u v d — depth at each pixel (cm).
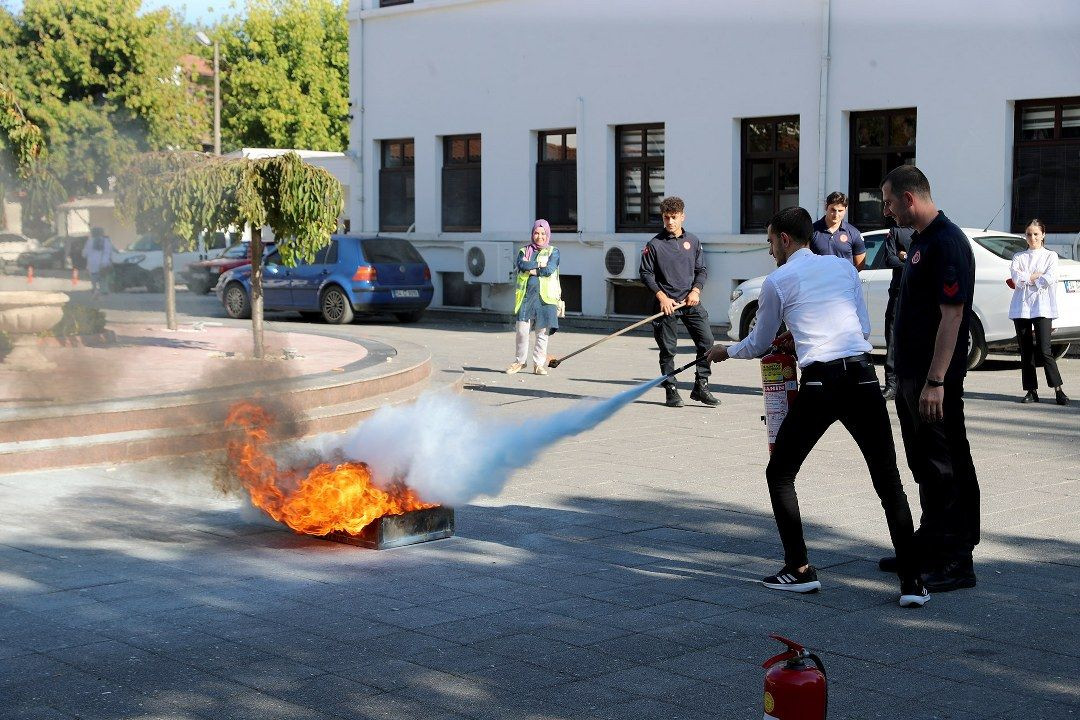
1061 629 528
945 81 1844
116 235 4131
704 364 1215
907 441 594
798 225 591
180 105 3988
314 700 447
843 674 473
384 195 2722
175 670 479
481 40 2452
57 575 616
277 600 574
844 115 1956
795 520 584
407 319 2403
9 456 863
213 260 3262
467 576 616
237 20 5275
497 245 2398
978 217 1834
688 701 445
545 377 1459
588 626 534
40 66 3678
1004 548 664
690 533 705
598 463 920
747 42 2053
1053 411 1155
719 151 2108
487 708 439
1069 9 1716
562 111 2327
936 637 518
